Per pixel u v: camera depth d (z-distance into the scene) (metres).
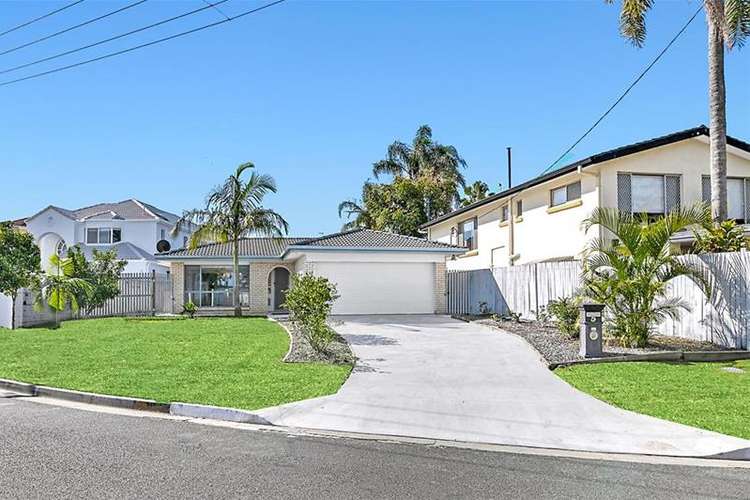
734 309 13.79
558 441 7.60
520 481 6.06
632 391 9.95
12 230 31.53
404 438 7.77
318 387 10.38
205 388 10.25
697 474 6.34
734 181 21.22
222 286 28.98
